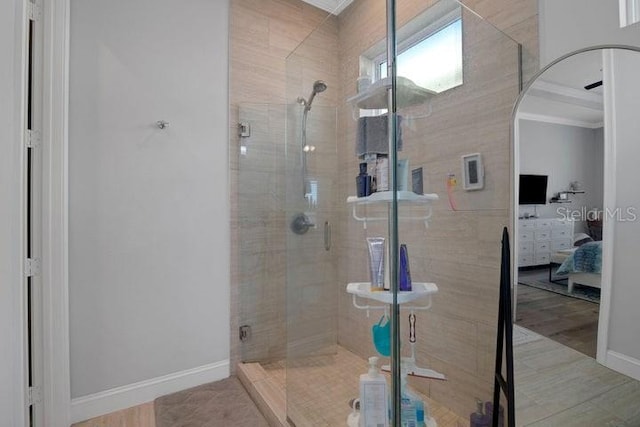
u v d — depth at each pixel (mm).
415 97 1271
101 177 1626
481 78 1298
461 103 1320
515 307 1159
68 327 1524
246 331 2029
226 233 1993
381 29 1598
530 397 1119
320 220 1747
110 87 1648
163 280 1794
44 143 1468
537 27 1142
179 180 1843
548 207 1075
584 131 985
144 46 1740
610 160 932
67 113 1522
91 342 1599
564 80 1040
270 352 2078
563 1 1062
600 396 960
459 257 1346
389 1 1237
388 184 1279
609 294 940
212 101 1946
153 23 1767
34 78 1454
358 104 1519
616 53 925
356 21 1796
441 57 1319
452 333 1363
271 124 2111
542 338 1086
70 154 1547
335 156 1690
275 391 1722
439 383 1347
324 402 1501
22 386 1318
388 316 1341
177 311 1833
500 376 1186
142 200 1734
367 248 1471
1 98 1283
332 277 1699
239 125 2031
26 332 1373
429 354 1345
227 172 2000
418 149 1273
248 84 2062
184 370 1852
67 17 1521
